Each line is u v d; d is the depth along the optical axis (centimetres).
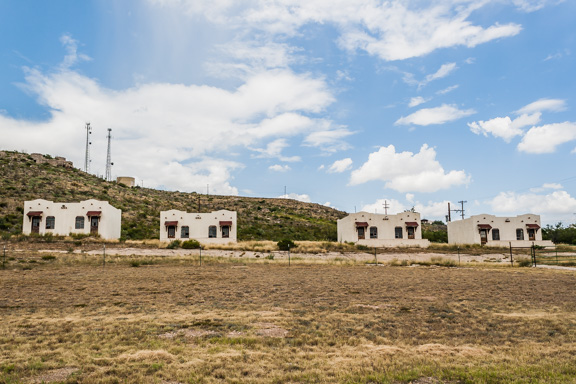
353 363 1114
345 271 3497
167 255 4575
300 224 9962
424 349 1242
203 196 12875
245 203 12206
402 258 5219
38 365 1063
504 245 6738
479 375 1002
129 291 2303
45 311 1755
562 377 986
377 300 2061
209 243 6050
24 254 4012
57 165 10794
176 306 1886
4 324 1512
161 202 9975
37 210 5700
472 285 2609
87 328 1460
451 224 7556
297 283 2675
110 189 9775
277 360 1137
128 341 1301
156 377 995
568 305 1920
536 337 1380
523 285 2609
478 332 1445
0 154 10000
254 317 1641
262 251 5244
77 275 2970
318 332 1424
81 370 1045
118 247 4984
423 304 1950
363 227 6438
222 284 2602
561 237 8675
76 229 5753
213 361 1117
